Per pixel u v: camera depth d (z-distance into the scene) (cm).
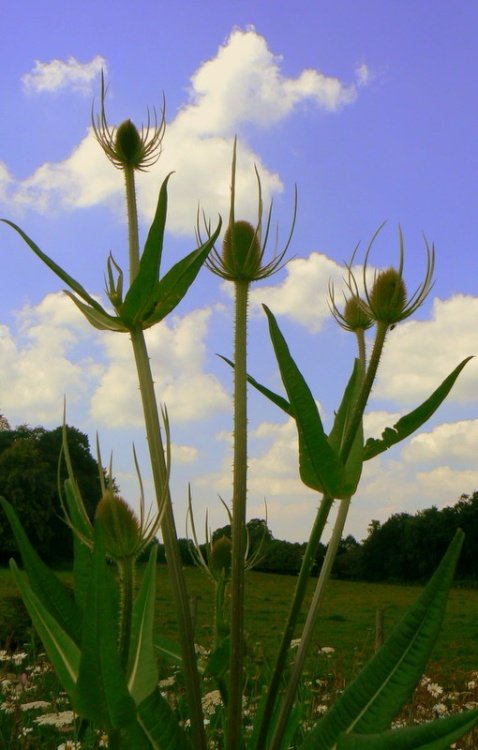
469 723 48
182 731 58
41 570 58
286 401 72
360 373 72
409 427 67
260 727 60
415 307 67
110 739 54
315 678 158
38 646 196
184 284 65
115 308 67
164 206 64
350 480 64
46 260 65
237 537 62
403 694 55
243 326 68
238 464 64
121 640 57
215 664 77
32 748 113
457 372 66
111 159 75
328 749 56
